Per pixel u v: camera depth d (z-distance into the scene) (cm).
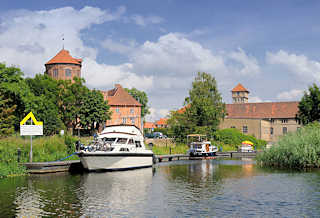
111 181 2025
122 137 2659
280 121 9219
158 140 5547
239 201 1445
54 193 1620
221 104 6994
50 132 4897
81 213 1247
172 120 5959
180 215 1220
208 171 2625
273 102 9556
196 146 4688
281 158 2738
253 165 3161
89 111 6059
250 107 9581
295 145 2712
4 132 3697
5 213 1244
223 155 5072
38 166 2312
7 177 2142
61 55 8275
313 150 2575
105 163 2467
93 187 1802
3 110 3816
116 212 1260
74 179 2081
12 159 2347
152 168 2853
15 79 4125
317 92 4909
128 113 8138
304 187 1780
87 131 6231
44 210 1287
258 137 8831
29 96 4259
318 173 2323
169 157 4006
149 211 1277
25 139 2795
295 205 1366
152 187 1819
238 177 2217
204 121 6003
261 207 1335
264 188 1762
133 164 2698
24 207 1331
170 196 1559
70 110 6012
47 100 5378
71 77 8225
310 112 4922
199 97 6775
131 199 1491
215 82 7031
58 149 2902
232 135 6575
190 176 2295
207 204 1389
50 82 5925
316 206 1348
